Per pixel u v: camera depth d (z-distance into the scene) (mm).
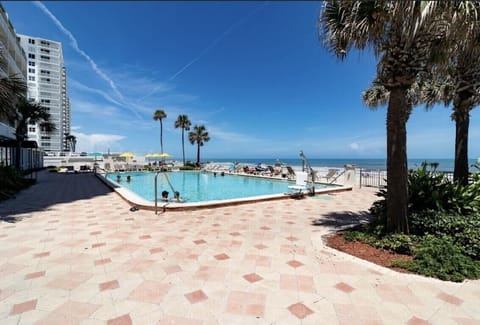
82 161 32750
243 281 2875
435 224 3928
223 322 2160
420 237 3865
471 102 5875
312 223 5535
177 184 16797
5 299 2463
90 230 4816
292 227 5199
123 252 3715
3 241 4152
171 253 3699
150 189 14188
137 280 2869
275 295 2588
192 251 3789
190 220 5684
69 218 5758
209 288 2715
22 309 2307
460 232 3678
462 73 5695
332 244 4156
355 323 2160
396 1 3178
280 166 22078
